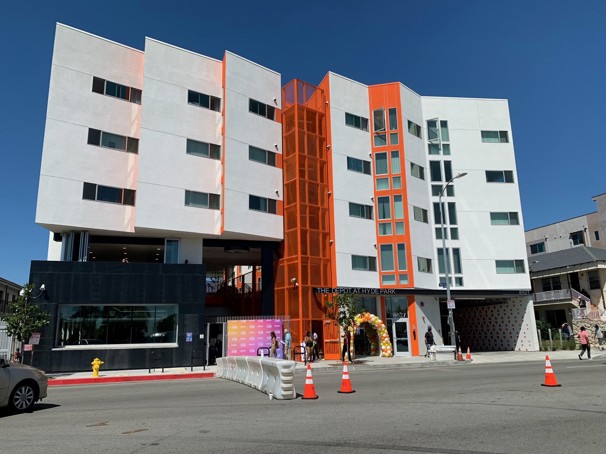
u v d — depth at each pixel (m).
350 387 12.55
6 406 10.09
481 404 9.97
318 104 34.16
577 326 35.69
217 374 19.95
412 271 32.06
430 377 16.39
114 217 26.97
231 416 9.12
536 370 18.09
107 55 28.36
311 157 32.00
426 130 36.81
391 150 34.25
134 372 21.73
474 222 35.94
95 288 23.92
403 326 32.25
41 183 25.06
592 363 21.45
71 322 23.50
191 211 28.42
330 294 30.06
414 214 33.56
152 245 29.69
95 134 27.12
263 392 13.04
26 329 19.14
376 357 29.86
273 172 31.55
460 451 6.21
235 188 29.31
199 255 29.30
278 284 31.05
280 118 32.78
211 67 30.94
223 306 40.91
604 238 48.72
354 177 33.22
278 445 6.68
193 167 28.97
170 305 25.23
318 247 30.78
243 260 39.38
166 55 29.28
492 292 34.78
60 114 26.17
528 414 8.73
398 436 7.12
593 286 38.66
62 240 27.33
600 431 7.27
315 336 28.50
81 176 26.23
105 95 27.84
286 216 31.34
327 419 8.59
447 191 36.06
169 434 7.57
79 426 8.48
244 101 30.92
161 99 28.56
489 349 38.41
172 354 24.48
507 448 6.33
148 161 27.47
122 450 6.57
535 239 57.25
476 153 37.19
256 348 26.09
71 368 22.75
